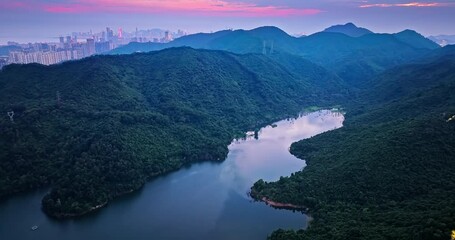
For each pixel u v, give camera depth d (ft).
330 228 469.16
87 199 603.26
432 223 391.86
